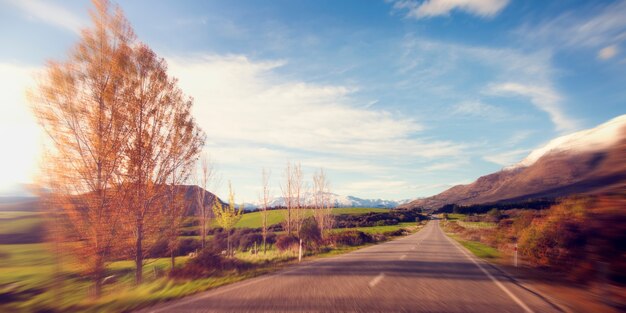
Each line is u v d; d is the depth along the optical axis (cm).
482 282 1087
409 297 801
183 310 655
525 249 1723
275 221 6800
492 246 2977
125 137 1297
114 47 1287
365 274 1215
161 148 1415
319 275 1189
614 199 1091
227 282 1047
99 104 1243
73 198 1179
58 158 1160
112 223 1238
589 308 748
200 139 1536
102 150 1227
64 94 1173
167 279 1145
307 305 700
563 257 1345
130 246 1317
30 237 4778
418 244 3183
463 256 2056
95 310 685
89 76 1227
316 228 3341
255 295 809
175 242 1588
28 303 809
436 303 741
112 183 1263
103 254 1209
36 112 1141
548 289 993
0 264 2845
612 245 1067
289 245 2569
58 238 1149
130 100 1302
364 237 3844
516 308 717
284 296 797
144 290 910
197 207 2844
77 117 1200
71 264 1166
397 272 1277
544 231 1552
